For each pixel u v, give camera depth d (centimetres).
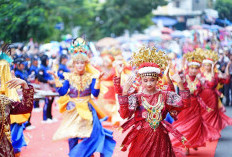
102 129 686
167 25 4388
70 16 4125
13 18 1414
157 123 520
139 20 4403
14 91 536
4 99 471
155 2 4356
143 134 522
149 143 519
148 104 521
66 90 697
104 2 4528
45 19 2189
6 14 1375
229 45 2133
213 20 2769
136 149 525
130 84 512
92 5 4450
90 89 701
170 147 532
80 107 689
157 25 4516
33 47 1791
